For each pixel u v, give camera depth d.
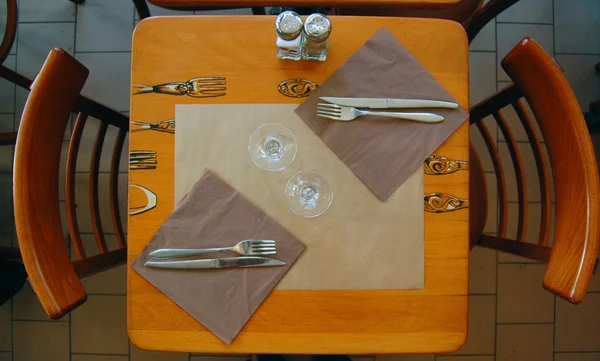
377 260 0.87
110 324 1.62
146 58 0.88
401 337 0.87
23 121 0.81
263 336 0.86
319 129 0.87
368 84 0.88
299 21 0.76
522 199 1.07
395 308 0.87
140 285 0.86
